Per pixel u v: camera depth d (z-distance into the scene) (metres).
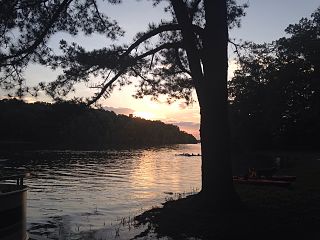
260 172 24.47
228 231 11.28
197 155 102.06
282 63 70.62
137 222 13.62
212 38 13.94
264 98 72.25
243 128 78.62
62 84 15.20
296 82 69.25
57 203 22.45
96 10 15.26
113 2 15.34
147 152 114.88
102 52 15.25
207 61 13.98
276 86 70.19
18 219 9.66
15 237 9.52
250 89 72.56
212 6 14.02
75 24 15.07
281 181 21.59
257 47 18.70
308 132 70.62
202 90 14.03
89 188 30.72
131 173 46.22
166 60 17.84
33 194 26.69
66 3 14.30
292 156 59.84
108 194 26.80
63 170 48.78
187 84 18.36
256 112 76.56
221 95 13.86
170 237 11.20
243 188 19.86
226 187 13.63
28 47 14.02
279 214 12.89
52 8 14.50
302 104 70.62
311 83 66.94
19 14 13.89
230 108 78.44
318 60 66.81
